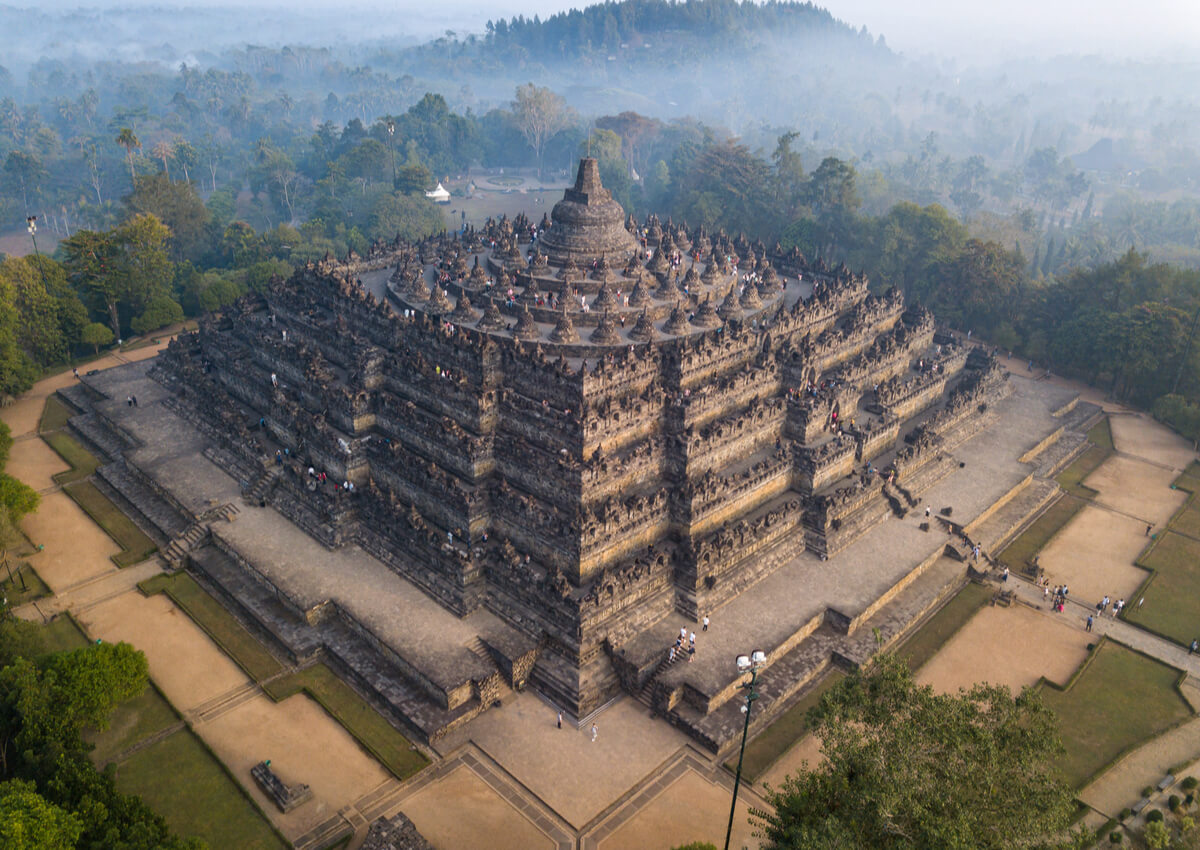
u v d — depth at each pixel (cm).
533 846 5134
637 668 6228
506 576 6775
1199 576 8169
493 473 7631
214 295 13525
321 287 10506
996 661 6931
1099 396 12325
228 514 7994
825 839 3734
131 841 4494
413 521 7156
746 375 8438
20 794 4375
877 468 8956
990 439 10288
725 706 6178
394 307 10112
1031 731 4141
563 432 7325
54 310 11756
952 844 3531
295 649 6512
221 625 6925
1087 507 9394
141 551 7825
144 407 10094
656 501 7088
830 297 10669
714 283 10475
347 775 5575
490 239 12319
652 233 12481
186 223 17412
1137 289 12650
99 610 7044
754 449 8294
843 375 9375
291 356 9306
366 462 8094
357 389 8625
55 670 5531
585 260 10044
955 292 14262
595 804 5434
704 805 5466
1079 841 4519
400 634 6500
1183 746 6106
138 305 13288
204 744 5709
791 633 6719
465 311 9150
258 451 8494
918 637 7144
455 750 5831
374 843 4856
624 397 7962
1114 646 7169
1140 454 10625
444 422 7669
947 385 11262
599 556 6756
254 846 5028
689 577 6912
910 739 4028
